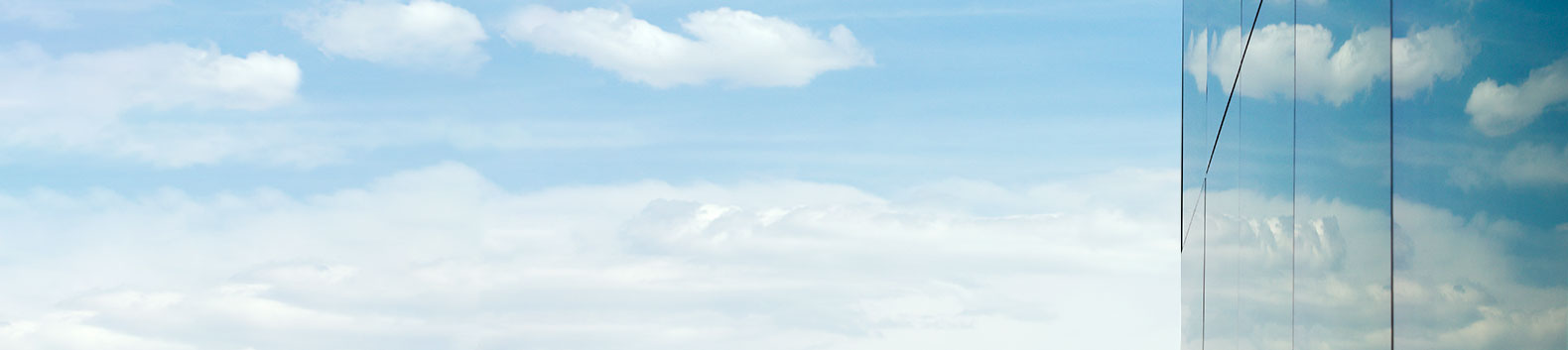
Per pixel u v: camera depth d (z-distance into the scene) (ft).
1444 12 21.61
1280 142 39.91
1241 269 50.52
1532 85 18.56
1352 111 28.60
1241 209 50.57
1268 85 42.98
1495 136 19.63
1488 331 19.86
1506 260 19.30
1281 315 39.68
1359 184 27.91
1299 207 36.01
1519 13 18.86
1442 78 21.77
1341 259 29.91
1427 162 22.54
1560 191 17.81
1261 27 44.88
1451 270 21.39
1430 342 22.40
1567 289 17.65
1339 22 30.17
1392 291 24.84
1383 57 25.52
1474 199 20.40
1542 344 18.15
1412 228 23.41
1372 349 26.61
